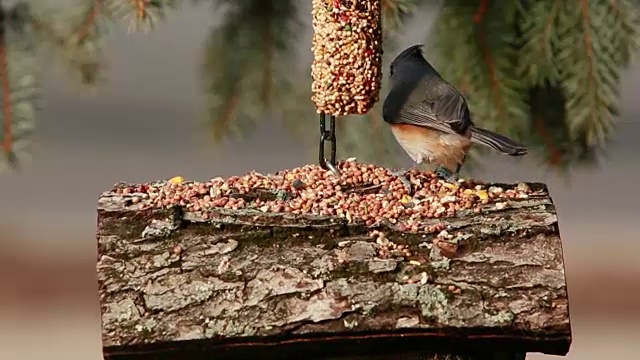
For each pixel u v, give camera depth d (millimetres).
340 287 7801
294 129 10680
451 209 8430
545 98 10523
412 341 7758
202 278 7840
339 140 10664
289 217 8148
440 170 9859
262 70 10523
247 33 10492
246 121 10633
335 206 8406
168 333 7648
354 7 8984
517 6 10125
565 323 7711
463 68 10312
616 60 10016
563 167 10688
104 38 9914
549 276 7898
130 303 7758
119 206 8250
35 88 9977
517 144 9836
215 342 7648
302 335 7676
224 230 8094
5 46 9930
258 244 8023
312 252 7992
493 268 7941
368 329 7684
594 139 10078
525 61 10148
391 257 7977
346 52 8984
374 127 10703
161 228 8078
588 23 10000
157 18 9836
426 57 10578
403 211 8398
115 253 7977
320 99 9070
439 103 10172
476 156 10922
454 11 10195
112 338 7645
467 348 7832
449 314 7719
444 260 7969
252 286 7801
